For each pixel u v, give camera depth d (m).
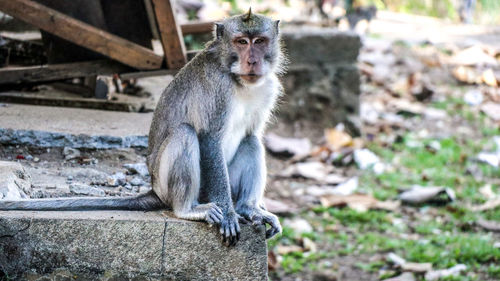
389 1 22.39
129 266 5.68
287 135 13.73
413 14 22.36
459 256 9.59
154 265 5.70
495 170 12.52
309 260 9.61
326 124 14.02
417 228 10.47
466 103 15.33
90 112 8.84
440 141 13.70
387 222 10.74
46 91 9.68
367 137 13.89
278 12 17.81
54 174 7.19
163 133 6.27
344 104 14.13
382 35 18.17
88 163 7.59
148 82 10.62
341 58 14.12
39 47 10.18
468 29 19.39
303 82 13.94
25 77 9.07
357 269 9.37
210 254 5.75
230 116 6.12
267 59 6.15
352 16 16.41
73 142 7.75
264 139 13.13
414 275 9.12
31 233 5.57
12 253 5.57
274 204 10.98
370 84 16.02
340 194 11.56
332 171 12.53
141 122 8.52
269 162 12.71
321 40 13.95
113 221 5.64
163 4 8.87
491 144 13.56
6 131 7.65
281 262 9.48
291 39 13.80
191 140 5.97
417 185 11.92
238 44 6.04
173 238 5.70
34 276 5.60
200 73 6.16
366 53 16.89
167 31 8.96
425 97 15.48
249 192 6.44
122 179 7.23
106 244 5.64
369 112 14.91
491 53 16.91
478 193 11.65
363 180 12.24
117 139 7.82
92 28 8.87
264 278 5.83
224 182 5.99
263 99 6.35
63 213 5.77
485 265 9.44
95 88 9.33
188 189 5.88
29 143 7.69
